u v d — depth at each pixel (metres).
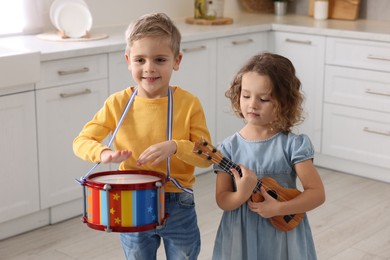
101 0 4.33
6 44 3.58
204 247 3.26
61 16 3.85
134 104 2.01
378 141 4.21
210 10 4.62
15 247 3.27
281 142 2.00
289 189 1.98
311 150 1.99
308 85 4.49
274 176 1.99
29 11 3.91
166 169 2.01
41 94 3.33
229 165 1.93
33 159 3.37
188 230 2.09
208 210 3.75
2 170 3.25
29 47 3.47
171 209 2.04
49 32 4.02
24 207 3.38
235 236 2.03
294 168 2.00
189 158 1.88
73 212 3.66
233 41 4.40
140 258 2.13
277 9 5.14
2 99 3.16
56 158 3.48
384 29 4.26
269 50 4.69
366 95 4.20
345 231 3.46
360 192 4.05
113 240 3.35
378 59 4.08
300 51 4.49
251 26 4.48
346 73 4.26
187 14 4.95
